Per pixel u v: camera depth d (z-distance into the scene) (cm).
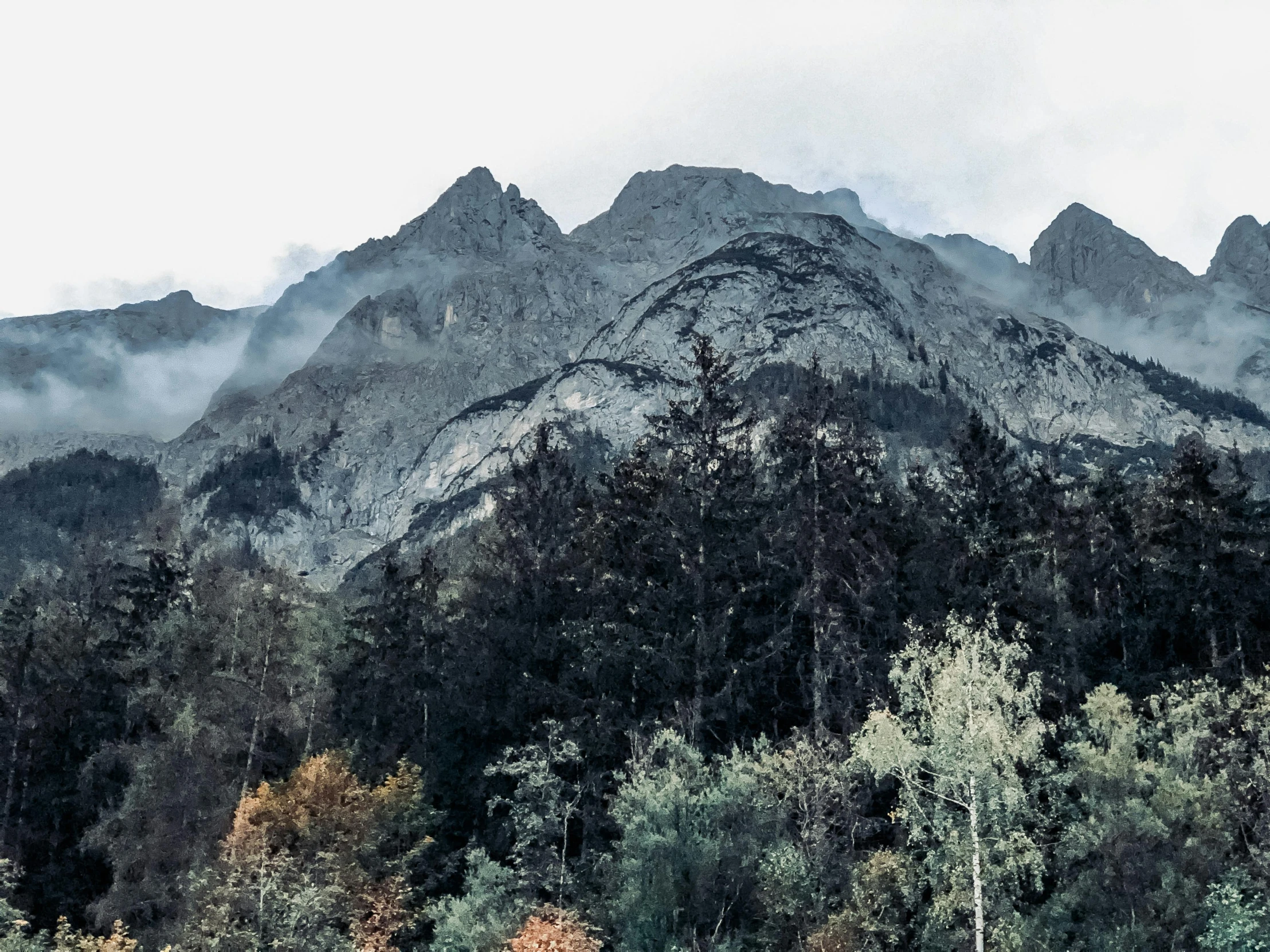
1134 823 4122
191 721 6216
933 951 3978
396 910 4912
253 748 6300
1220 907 3862
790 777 4619
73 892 6141
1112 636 6231
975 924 3850
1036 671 4581
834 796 4578
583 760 5359
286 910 4456
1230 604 5991
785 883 4184
